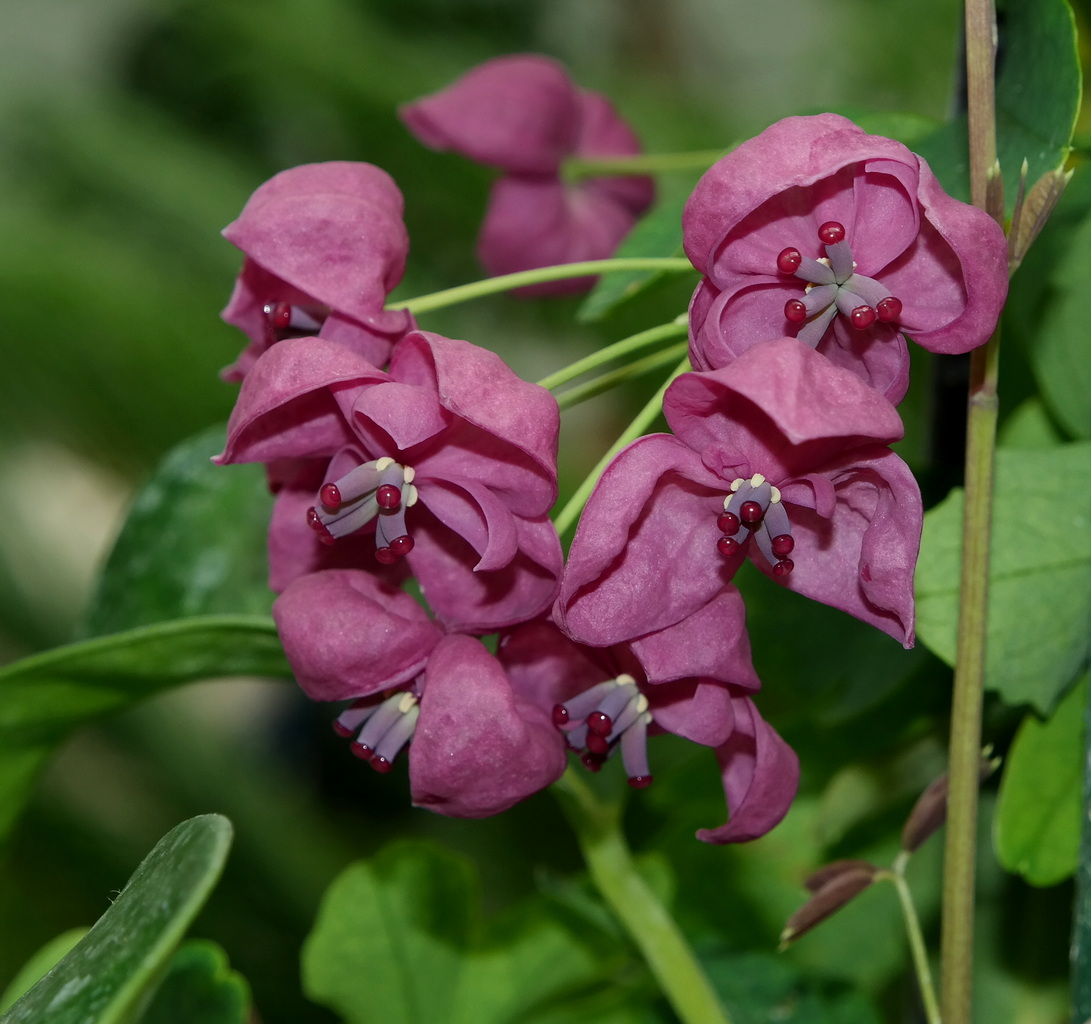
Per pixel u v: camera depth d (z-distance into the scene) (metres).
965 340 0.25
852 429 0.24
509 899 0.54
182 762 0.57
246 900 0.54
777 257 0.25
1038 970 0.31
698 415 0.25
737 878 0.32
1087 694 0.28
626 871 0.30
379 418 0.25
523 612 0.26
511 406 0.25
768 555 0.25
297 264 0.26
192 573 0.33
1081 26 0.33
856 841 0.32
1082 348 0.29
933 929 0.32
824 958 0.32
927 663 0.30
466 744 0.25
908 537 0.25
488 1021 0.32
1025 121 0.27
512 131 0.35
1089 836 0.27
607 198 0.36
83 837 0.53
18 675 0.28
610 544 0.25
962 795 0.26
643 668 0.25
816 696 0.30
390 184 0.26
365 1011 0.32
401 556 0.26
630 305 0.30
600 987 0.32
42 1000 0.24
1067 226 0.29
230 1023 0.29
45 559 0.65
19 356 0.66
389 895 0.32
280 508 0.27
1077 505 0.28
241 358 0.27
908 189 0.25
